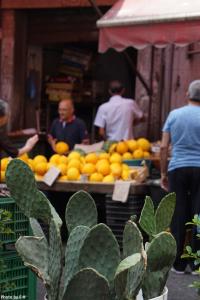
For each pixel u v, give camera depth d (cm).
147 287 424
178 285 821
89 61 1692
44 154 1448
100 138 1460
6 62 1549
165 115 1374
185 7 959
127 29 1006
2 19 1552
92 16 1485
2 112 903
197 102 880
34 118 1616
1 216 509
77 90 1677
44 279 418
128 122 1258
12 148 927
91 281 386
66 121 1213
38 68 1620
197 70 1295
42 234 448
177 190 875
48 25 1534
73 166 993
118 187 951
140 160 1068
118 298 386
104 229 402
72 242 414
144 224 438
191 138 867
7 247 538
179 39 962
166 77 1370
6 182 432
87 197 448
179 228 870
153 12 979
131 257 372
